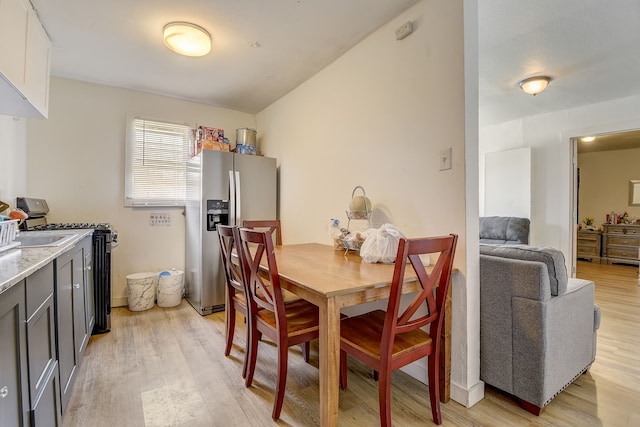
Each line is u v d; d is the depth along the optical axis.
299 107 3.21
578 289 1.82
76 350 1.76
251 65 2.78
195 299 3.22
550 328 1.58
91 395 1.73
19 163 2.70
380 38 2.22
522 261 1.65
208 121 3.80
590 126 3.83
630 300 3.50
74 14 2.04
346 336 1.53
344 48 2.50
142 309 3.15
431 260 1.84
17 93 1.76
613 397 1.73
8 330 0.88
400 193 2.06
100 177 3.21
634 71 2.93
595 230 6.20
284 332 1.54
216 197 3.13
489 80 3.13
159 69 2.87
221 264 3.15
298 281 1.44
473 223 1.71
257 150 4.06
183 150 3.64
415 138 1.96
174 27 2.15
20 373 0.95
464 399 1.66
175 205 3.59
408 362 1.41
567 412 1.60
